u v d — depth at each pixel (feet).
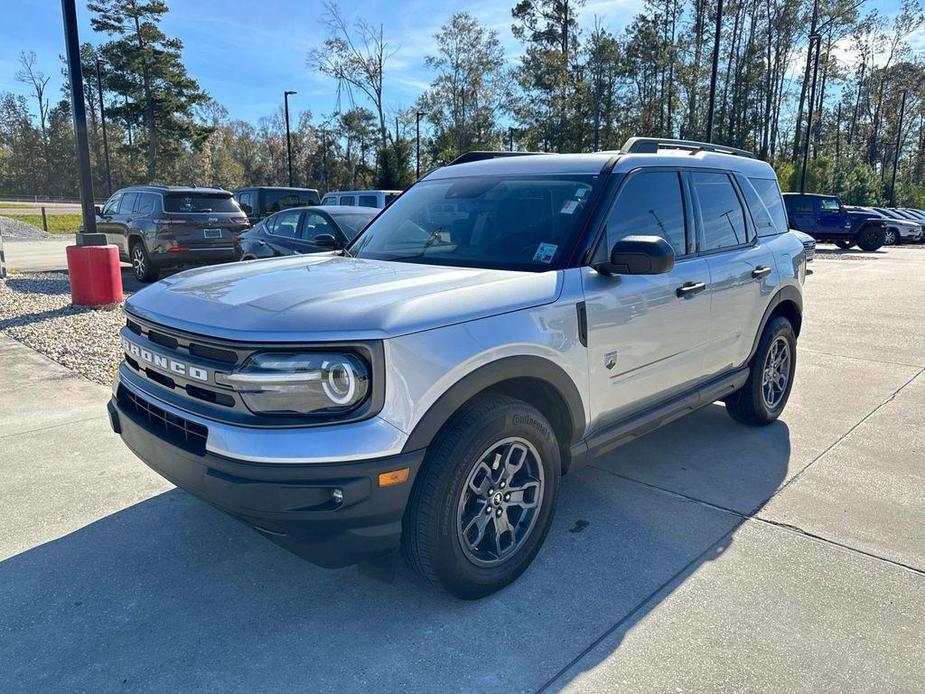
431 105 161.99
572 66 141.69
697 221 13.30
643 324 11.32
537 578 10.00
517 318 9.18
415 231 12.51
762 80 164.96
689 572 10.18
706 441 15.71
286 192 61.16
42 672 7.97
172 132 207.51
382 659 8.22
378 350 7.84
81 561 10.34
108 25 191.42
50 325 26.27
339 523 7.91
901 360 23.52
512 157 13.48
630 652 8.36
